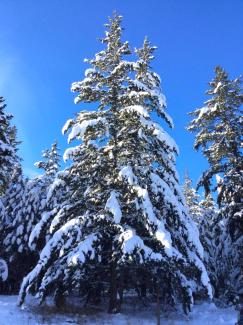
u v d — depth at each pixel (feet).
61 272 57.36
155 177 59.26
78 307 63.72
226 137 77.56
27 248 86.53
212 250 93.40
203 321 61.31
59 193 86.22
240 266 76.89
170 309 68.28
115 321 56.59
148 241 60.18
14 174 100.22
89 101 66.59
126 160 63.31
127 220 61.36
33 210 88.79
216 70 82.58
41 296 57.93
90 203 63.21
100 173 63.87
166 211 61.26
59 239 57.06
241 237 76.28
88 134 64.59
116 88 65.31
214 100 80.89
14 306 62.44
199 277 60.95
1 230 92.32
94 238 56.44
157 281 58.03
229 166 77.15
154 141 63.21
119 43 68.28
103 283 63.26
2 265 84.23
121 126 64.69
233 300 74.74
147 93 61.57
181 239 61.87
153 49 74.54
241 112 79.77
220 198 77.46
